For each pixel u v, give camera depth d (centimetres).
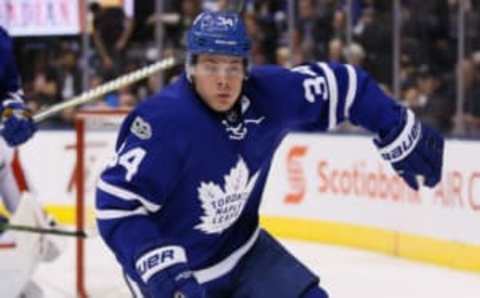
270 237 418
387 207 959
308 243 1034
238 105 384
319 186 1029
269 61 1201
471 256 870
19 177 727
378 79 1080
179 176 376
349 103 404
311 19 1137
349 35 1103
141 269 359
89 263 948
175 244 387
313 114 400
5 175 723
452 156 886
